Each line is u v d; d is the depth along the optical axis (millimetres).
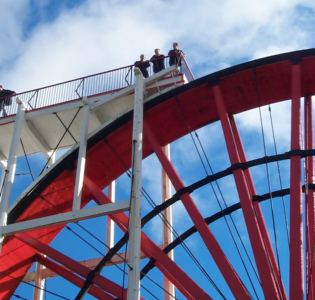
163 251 17703
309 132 18844
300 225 15758
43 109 20344
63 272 18875
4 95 22172
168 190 20734
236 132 19562
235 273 15664
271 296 15008
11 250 18406
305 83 19203
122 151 19156
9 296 19953
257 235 15859
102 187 20141
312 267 16406
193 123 19719
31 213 18953
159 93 18797
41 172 18828
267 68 18547
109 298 17281
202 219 16953
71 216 15195
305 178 18125
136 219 13617
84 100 19016
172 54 20984
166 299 19188
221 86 19047
